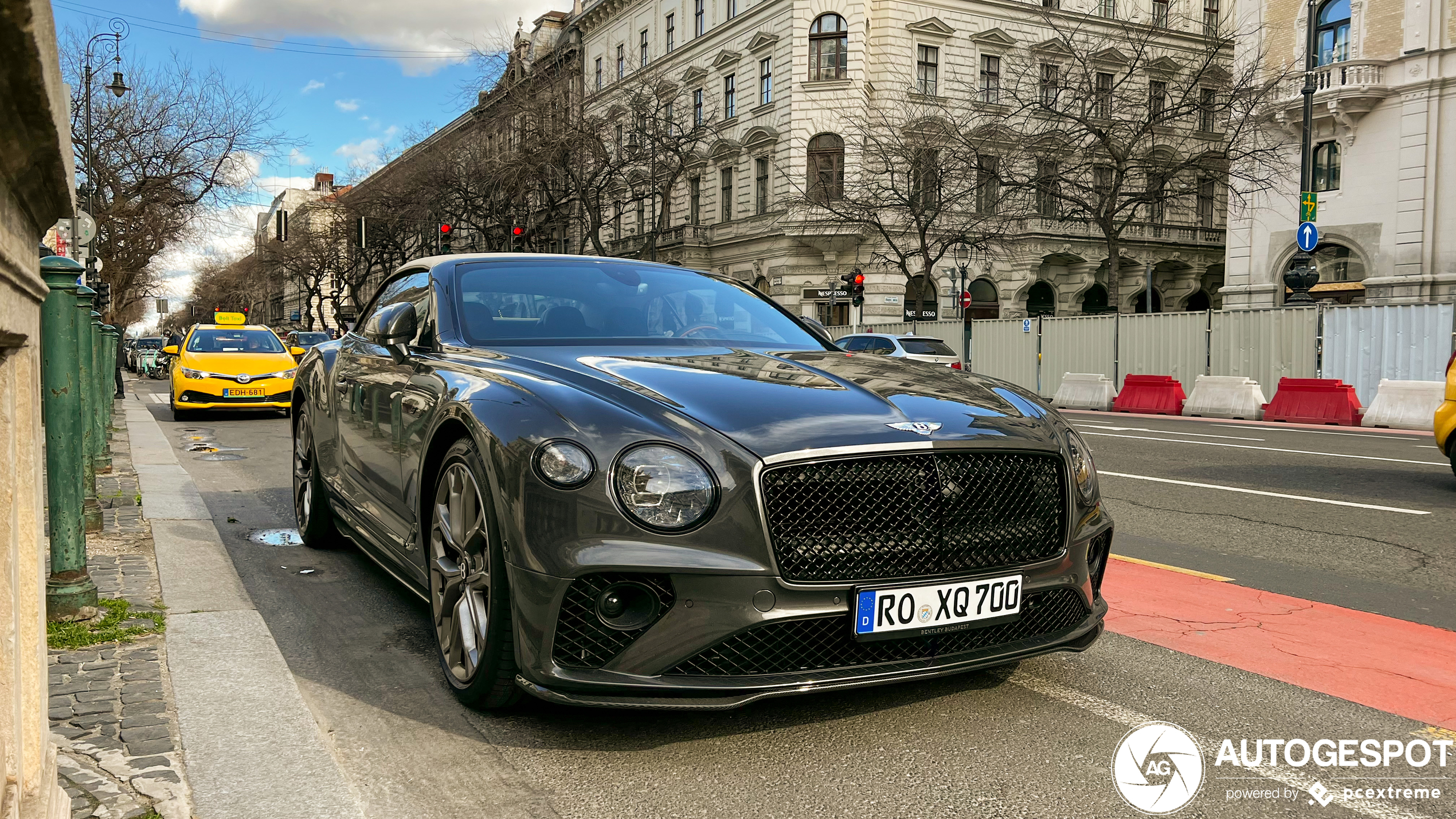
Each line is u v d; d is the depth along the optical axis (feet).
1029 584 9.46
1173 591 15.42
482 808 7.89
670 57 138.92
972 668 9.12
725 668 8.55
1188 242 136.36
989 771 8.63
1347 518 22.40
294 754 8.55
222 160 109.19
